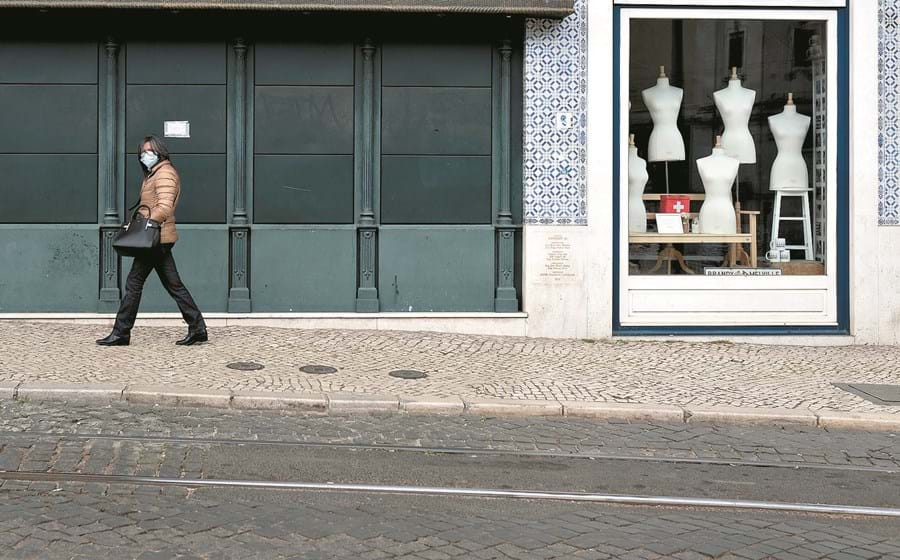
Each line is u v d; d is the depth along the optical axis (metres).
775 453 8.63
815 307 14.43
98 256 13.65
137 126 13.77
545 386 10.73
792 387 11.11
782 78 14.62
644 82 14.34
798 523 6.66
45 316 13.48
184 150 13.79
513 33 14.02
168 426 8.73
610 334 14.09
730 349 13.59
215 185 13.82
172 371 10.58
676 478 7.71
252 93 13.84
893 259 14.23
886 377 11.86
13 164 13.62
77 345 11.88
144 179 12.66
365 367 11.38
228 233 13.78
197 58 13.77
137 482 7.03
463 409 9.72
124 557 5.55
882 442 9.16
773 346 14.01
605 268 14.02
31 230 13.59
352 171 13.98
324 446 8.27
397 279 14.02
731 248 14.55
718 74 14.53
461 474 7.61
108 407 9.34
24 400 9.45
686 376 11.59
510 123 14.09
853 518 6.86
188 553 5.65
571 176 13.96
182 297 12.09
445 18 13.69
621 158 14.21
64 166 13.65
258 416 9.29
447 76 14.02
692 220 14.49
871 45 14.14
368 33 13.82
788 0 14.28
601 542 6.06
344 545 5.86
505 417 9.70
